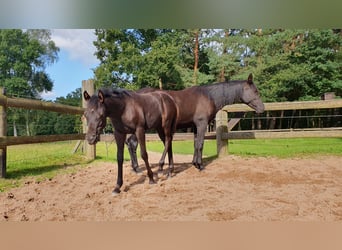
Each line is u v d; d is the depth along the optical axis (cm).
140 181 310
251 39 1092
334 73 1010
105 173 354
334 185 286
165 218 207
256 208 224
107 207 232
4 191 269
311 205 230
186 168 367
